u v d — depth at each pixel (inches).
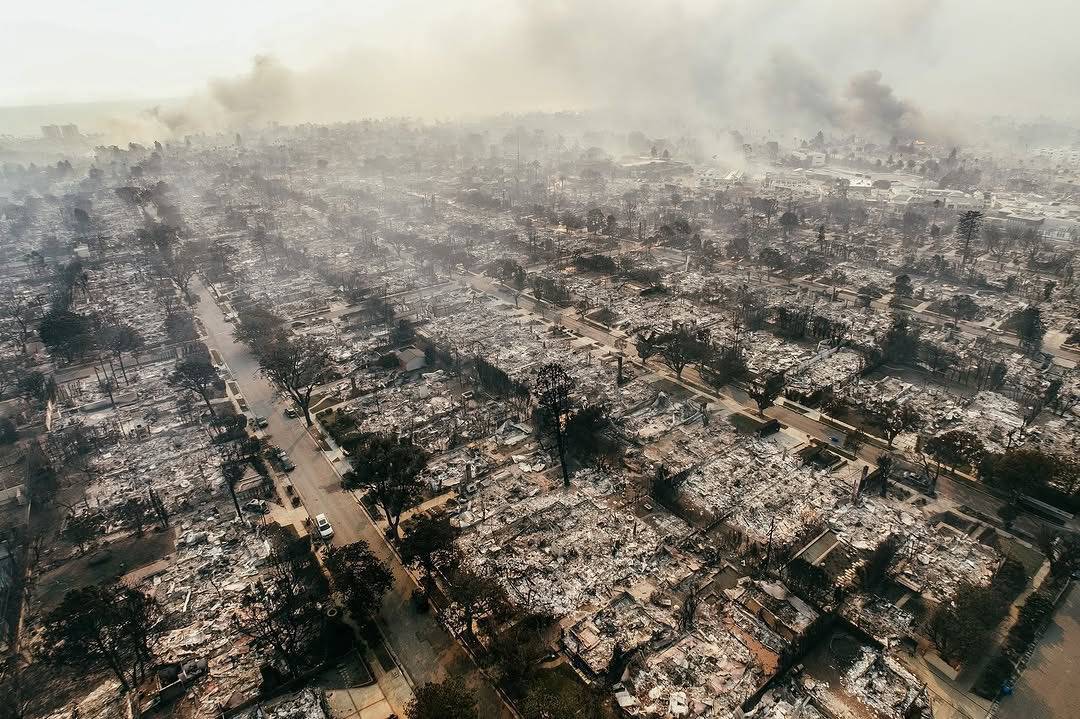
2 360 7549.2
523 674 3115.2
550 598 3678.6
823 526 4156.0
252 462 5201.8
